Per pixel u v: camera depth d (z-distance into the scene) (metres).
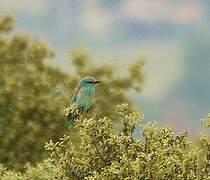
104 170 18.73
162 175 18.48
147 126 19.16
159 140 19.30
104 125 19.23
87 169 19.34
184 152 19.52
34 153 30.55
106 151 19.22
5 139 30.34
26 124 30.94
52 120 31.36
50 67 33.00
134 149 19.03
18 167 29.66
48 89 32.34
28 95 31.61
